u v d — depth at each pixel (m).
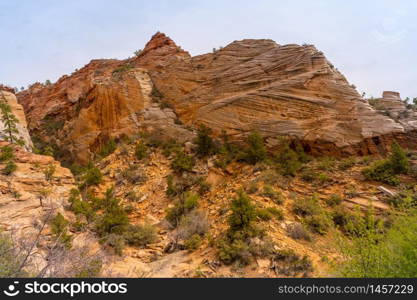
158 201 22.42
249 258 11.30
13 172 17.16
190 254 13.31
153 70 41.06
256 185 18.80
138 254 13.85
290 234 13.28
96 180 25.05
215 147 26.95
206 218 17.09
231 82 32.00
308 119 25.25
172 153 28.67
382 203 14.85
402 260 4.32
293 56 29.52
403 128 22.31
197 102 33.50
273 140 25.45
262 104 27.86
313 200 15.83
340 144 22.91
